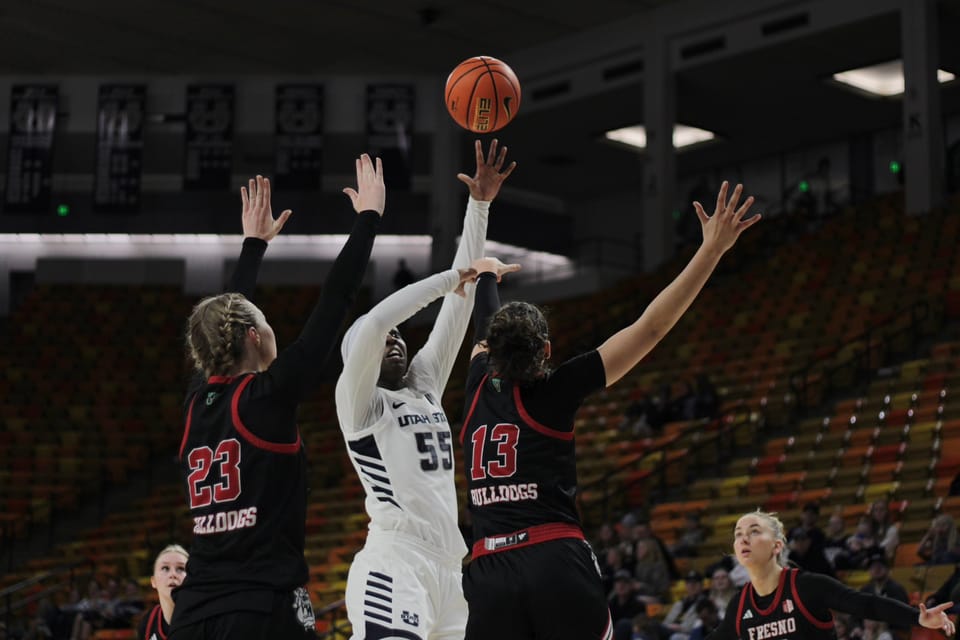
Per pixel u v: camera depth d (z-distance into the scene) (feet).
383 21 92.27
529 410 14.32
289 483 12.76
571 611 13.76
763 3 86.79
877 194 99.19
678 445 64.13
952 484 47.70
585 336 88.38
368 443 16.37
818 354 68.74
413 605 15.78
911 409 58.29
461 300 18.10
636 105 96.84
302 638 12.37
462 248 18.25
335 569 60.49
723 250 14.12
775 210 108.06
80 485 81.10
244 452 12.66
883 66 89.04
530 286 106.01
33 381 95.86
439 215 102.42
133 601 58.75
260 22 92.48
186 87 103.45
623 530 51.65
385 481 16.28
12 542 74.79
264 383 12.83
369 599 15.87
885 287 76.02
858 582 42.19
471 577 14.32
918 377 62.23
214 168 101.40
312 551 64.13
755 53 88.07
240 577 12.35
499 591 13.98
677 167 112.27
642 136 104.12
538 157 109.19
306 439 83.25
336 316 13.09
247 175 114.21
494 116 19.35
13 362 98.78
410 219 111.24
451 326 18.01
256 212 15.64
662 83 91.66
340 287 13.24
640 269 116.57
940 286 71.72
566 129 102.32
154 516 76.69
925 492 50.03
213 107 102.32
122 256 114.73
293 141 101.24
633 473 62.64
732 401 67.10
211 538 12.59
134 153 101.45
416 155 107.76
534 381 14.44
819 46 86.28
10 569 72.79
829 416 62.69
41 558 75.00
